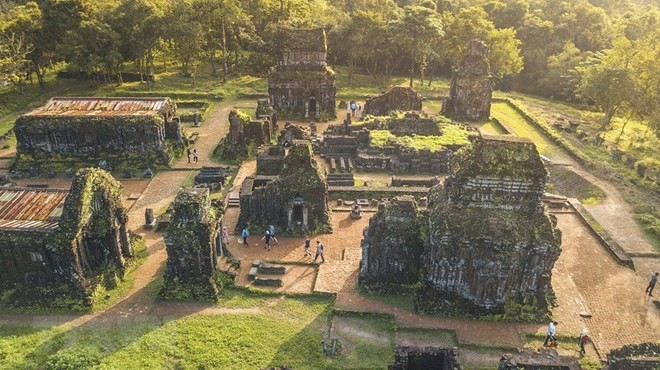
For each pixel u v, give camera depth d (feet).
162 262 153.17
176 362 114.62
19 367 111.34
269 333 124.26
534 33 380.37
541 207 128.77
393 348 120.67
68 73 334.65
